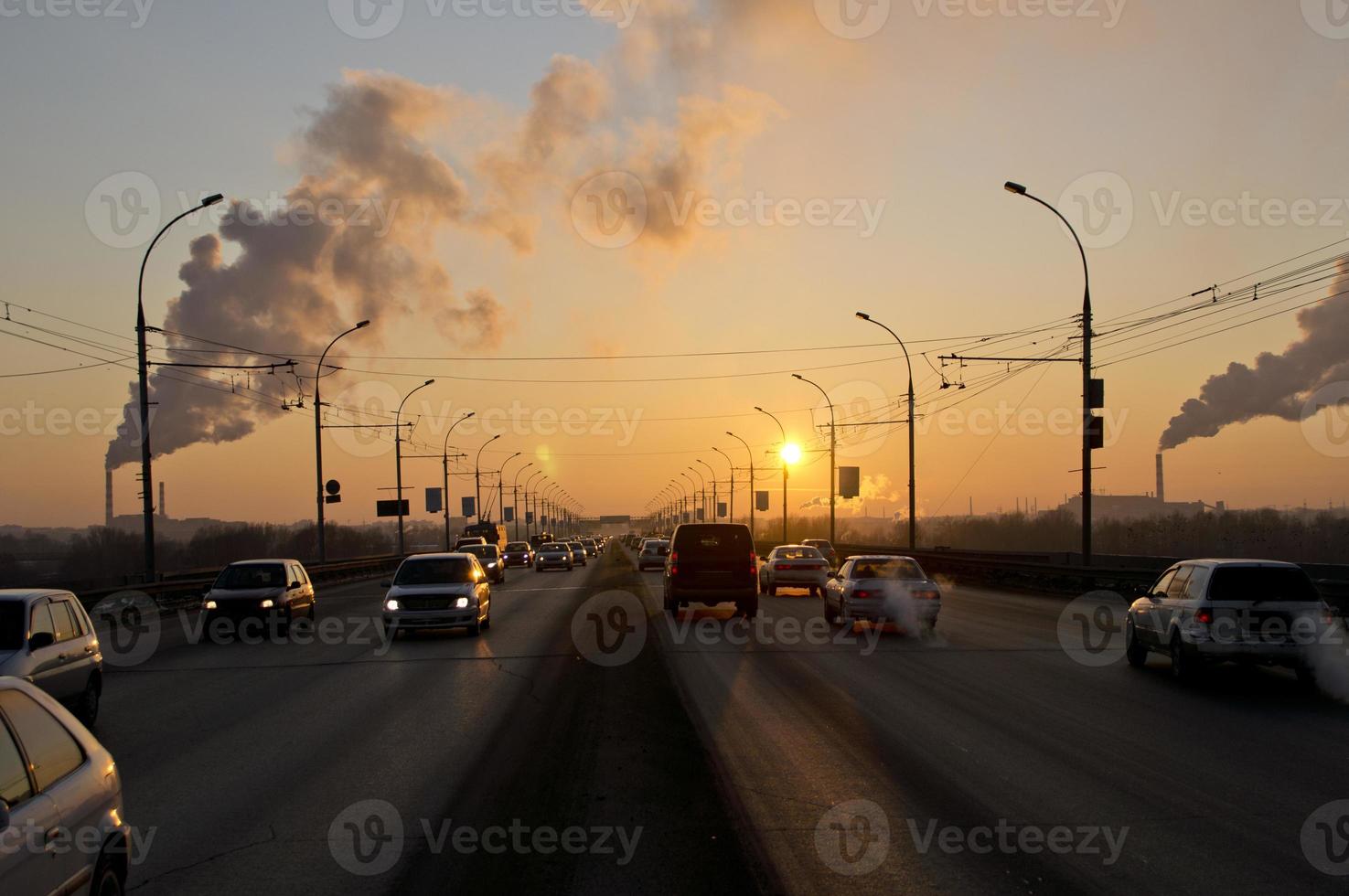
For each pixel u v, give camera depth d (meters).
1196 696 13.35
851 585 22.31
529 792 8.45
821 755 9.73
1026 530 98.31
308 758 9.85
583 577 52.03
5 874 4.07
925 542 119.62
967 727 11.11
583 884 6.15
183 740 10.89
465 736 10.90
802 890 6.03
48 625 11.24
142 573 31.92
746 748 10.09
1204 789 8.35
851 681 14.73
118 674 16.92
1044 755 9.68
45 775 4.77
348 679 15.69
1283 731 10.88
